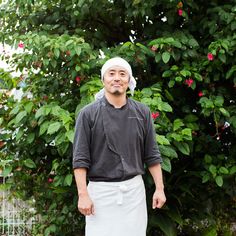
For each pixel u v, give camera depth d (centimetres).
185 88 488
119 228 304
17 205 625
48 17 504
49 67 457
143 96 412
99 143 307
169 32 462
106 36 519
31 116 435
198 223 529
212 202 545
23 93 488
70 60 430
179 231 543
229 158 481
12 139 484
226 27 444
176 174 501
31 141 446
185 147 421
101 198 306
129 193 307
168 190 503
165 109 404
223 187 493
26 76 504
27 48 418
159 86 446
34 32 466
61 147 404
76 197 495
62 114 396
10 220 623
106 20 516
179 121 420
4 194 619
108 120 307
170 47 430
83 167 306
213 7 470
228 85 479
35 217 612
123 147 307
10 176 510
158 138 384
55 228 511
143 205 315
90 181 315
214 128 502
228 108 457
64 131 393
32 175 525
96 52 448
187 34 455
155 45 426
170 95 446
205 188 522
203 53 466
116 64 310
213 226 528
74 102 456
